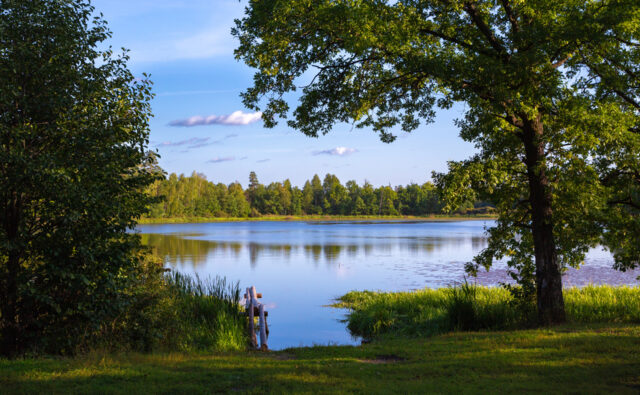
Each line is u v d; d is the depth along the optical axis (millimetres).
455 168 13266
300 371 7891
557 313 13344
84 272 9547
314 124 15070
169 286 15039
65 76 9594
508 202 15453
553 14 12523
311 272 30781
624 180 13680
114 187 9883
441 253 41906
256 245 53062
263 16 12125
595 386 6621
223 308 14797
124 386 6746
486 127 13758
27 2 9352
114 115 10281
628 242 14680
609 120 11789
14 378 7000
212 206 178125
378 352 9922
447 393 6512
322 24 11695
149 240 62125
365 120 16250
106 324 10367
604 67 13367
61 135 9688
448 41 14195
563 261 15297
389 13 12094
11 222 9523
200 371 7793
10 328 9336
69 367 7805
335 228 99688
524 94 11898
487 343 10242
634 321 13398
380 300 19141
